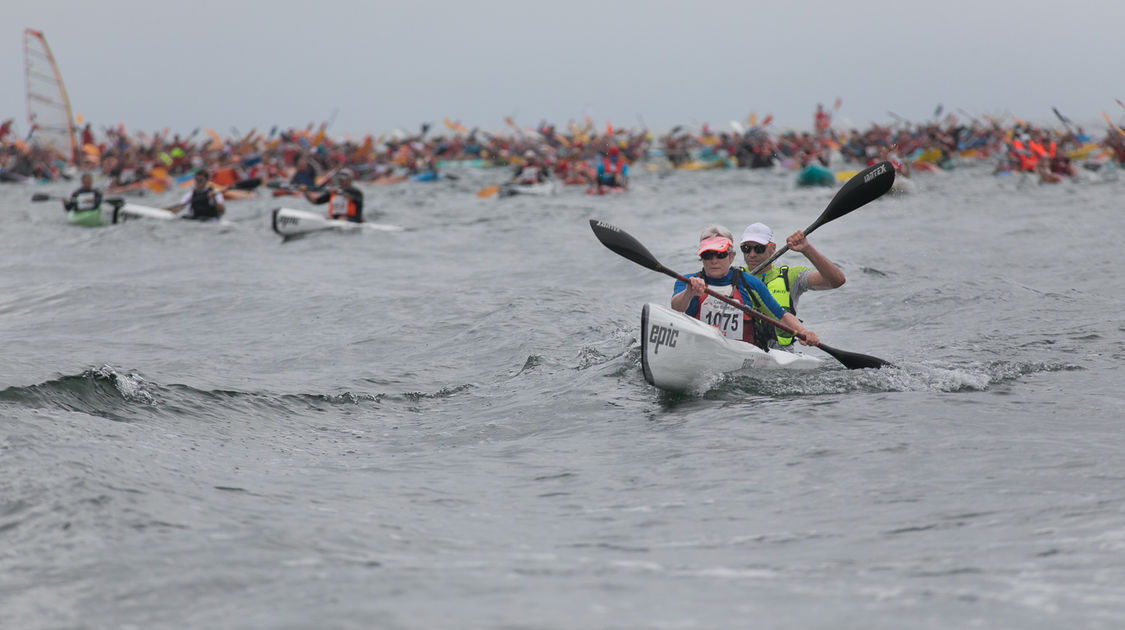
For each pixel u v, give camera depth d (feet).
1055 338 110.42
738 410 82.38
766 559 48.11
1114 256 181.16
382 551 49.67
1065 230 228.43
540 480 66.49
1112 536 49.16
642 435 77.41
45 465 61.82
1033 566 45.39
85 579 44.86
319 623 38.78
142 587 43.83
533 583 43.96
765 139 602.03
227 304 148.66
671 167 612.29
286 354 116.26
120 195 424.87
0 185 517.96
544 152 650.84
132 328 133.28
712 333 91.71
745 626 38.11
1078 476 60.85
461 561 47.96
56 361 104.78
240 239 241.76
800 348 109.91
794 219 279.90
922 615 39.40
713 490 61.98
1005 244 205.57
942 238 220.23
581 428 81.00
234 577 44.86
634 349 106.83
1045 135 558.56
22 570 46.11
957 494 58.23
